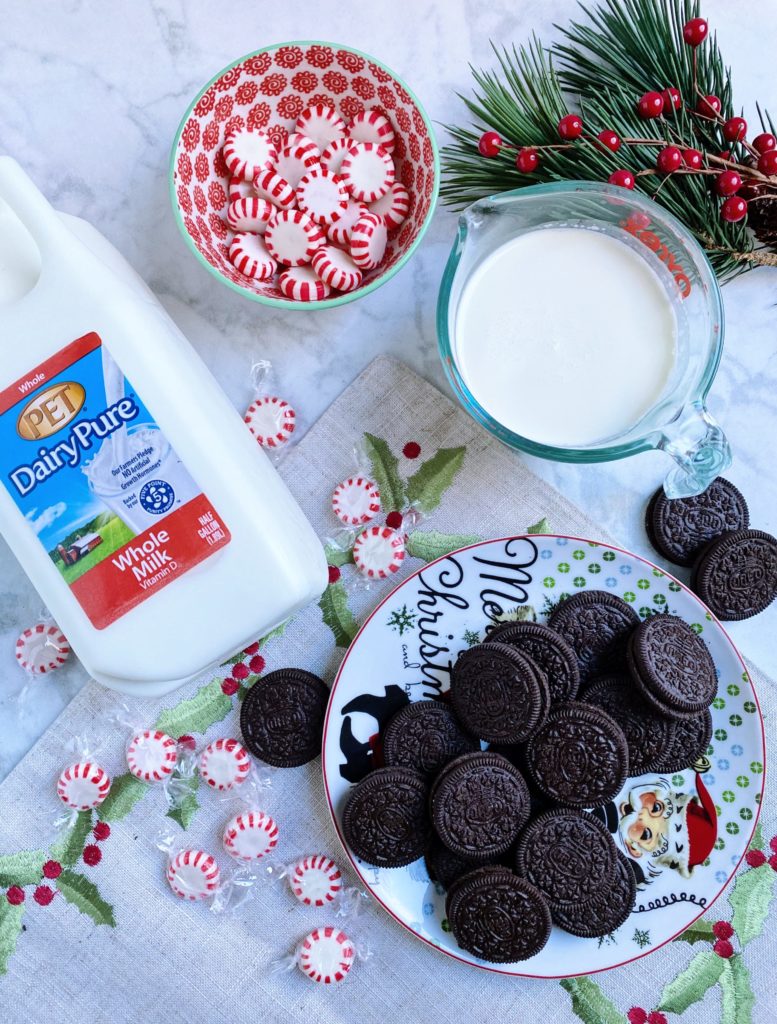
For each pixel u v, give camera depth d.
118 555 0.59
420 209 0.63
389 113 0.64
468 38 0.67
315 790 0.67
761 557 0.66
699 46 0.63
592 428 0.62
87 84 0.67
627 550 0.68
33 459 0.59
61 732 0.67
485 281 0.62
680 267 0.61
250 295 0.62
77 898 0.67
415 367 0.68
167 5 0.67
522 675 0.63
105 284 0.58
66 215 0.62
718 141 0.64
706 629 0.65
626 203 0.59
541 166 0.63
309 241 0.63
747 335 0.67
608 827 0.65
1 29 0.67
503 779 0.63
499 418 0.62
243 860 0.67
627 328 0.61
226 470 0.58
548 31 0.67
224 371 0.68
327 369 0.68
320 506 0.68
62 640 0.67
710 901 0.65
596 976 0.67
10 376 0.58
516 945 0.63
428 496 0.68
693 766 0.65
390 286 0.68
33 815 0.67
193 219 0.63
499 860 0.65
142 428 0.58
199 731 0.67
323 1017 0.67
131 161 0.68
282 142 0.66
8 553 0.68
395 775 0.64
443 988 0.67
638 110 0.62
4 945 0.67
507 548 0.65
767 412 0.68
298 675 0.66
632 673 0.64
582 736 0.63
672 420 0.59
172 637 0.59
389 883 0.65
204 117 0.63
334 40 0.67
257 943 0.67
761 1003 0.66
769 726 0.67
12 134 0.67
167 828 0.67
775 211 0.64
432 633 0.65
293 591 0.59
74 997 0.67
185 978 0.67
